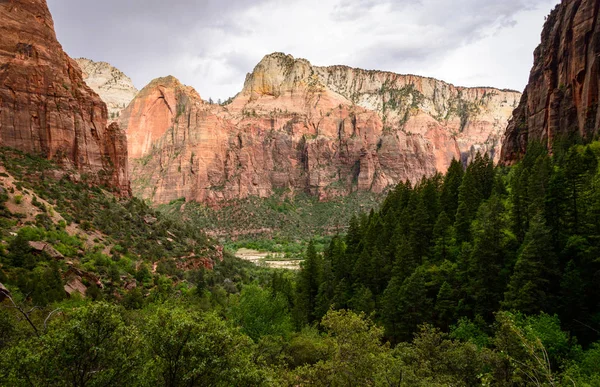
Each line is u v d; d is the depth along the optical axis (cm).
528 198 5825
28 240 6900
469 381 3130
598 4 9288
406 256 6362
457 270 5753
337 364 3098
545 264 4591
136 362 2061
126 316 3888
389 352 3588
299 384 3177
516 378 2334
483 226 5544
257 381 2234
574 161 5372
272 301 5859
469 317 5128
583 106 9312
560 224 5316
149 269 8881
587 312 4262
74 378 1916
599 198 4722
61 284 6044
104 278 7388
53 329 2056
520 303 4294
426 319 5259
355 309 6400
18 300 4806
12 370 1819
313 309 7912
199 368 2000
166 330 2128
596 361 3167
